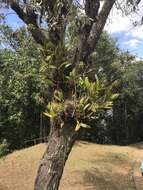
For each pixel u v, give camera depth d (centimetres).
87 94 565
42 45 621
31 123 1767
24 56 1555
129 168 1500
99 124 2231
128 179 1367
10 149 1730
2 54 1734
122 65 2194
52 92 616
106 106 554
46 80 604
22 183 1212
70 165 1377
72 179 1259
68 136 602
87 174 1320
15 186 1192
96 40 651
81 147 1683
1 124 1741
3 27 1474
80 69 618
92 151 1633
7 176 1259
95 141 2225
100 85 559
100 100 557
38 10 626
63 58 596
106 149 1720
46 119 1733
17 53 1655
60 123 598
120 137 2355
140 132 2472
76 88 591
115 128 2334
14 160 1386
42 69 598
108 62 2042
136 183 1330
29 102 1669
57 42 612
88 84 558
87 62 642
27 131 1773
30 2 624
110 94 559
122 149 1784
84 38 634
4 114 1739
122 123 2358
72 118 592
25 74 1570
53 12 611
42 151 1470
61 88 601
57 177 606
